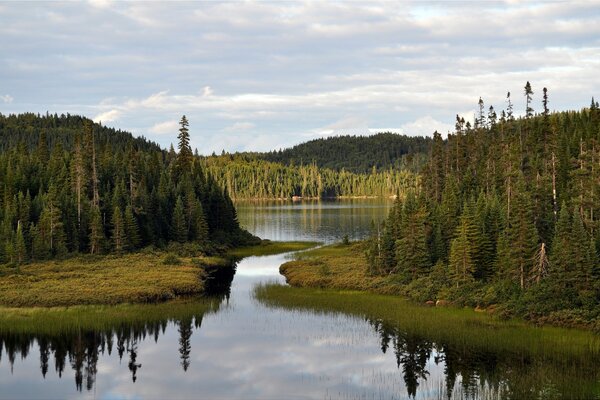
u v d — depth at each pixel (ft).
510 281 206.59
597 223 217.36
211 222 440.86
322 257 336.90
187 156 477.36
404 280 240.32
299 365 153.07
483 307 200.85
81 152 373.61
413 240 242.58
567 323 176.24
